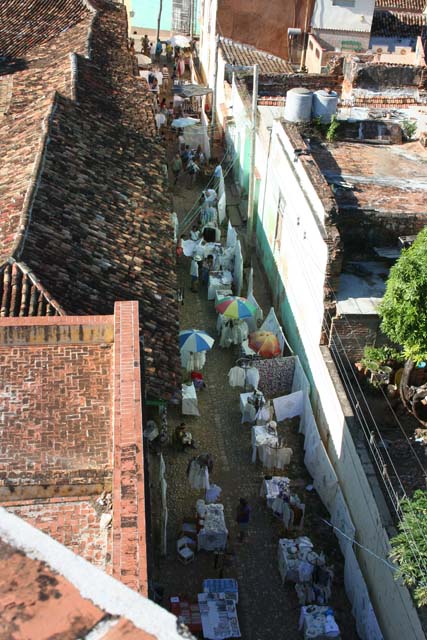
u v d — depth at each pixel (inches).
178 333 711.7
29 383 511.2
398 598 589.3
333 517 748.0
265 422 847.7
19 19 1421.0
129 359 503.2
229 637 629.0
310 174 877.2
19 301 639.1
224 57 1515.7
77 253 731.4
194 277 1096.2
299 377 883.4
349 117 1144.2
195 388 916.0
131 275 746.8
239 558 718.5
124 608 177.0
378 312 746.8
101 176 879.7
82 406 498.3
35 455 462.9
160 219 862.5
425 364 781.3
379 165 1003.3
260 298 1106.1
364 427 752.3
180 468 807.1
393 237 868.6
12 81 1193.4
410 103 1221.7
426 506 586.9
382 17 1702.8
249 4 1528.1
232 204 1354.6
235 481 803.4
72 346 543.8
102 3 1528.1
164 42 2078.0
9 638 169.0
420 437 762.8
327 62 1467.8
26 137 922.7
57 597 178.5
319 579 679.1
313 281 846.5
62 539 428.5
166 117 1608.0
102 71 1169.4
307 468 818.8
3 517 197.0
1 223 749.9
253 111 1087.0
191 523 739.4
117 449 440.1
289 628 658.8
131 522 395.2
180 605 649.0
